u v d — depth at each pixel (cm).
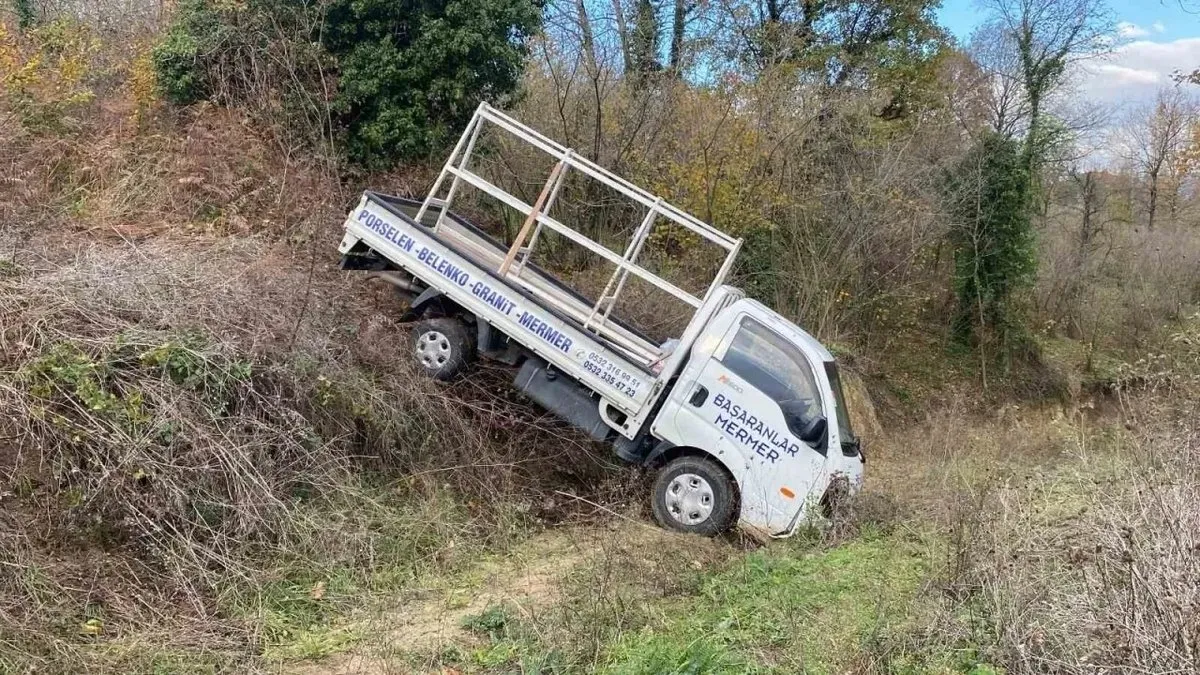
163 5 1465
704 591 604
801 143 1645
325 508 640
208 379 627
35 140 1002
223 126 1098
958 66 2467
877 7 2511
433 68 1205
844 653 496
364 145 1222
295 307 767
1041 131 2388
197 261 782
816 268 1675
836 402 812
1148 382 1177
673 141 1566
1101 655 439
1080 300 2741
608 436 836
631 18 1641
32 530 512
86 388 556
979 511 633
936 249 2328
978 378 2239
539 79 1528
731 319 804
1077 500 746
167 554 534
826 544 743
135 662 449
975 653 487
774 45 1697
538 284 993
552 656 482
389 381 786
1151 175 3669
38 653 439
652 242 1478
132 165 1050
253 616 518
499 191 872
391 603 567
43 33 1189
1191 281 2745
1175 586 434
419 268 847
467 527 706
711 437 787
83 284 643
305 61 1172
